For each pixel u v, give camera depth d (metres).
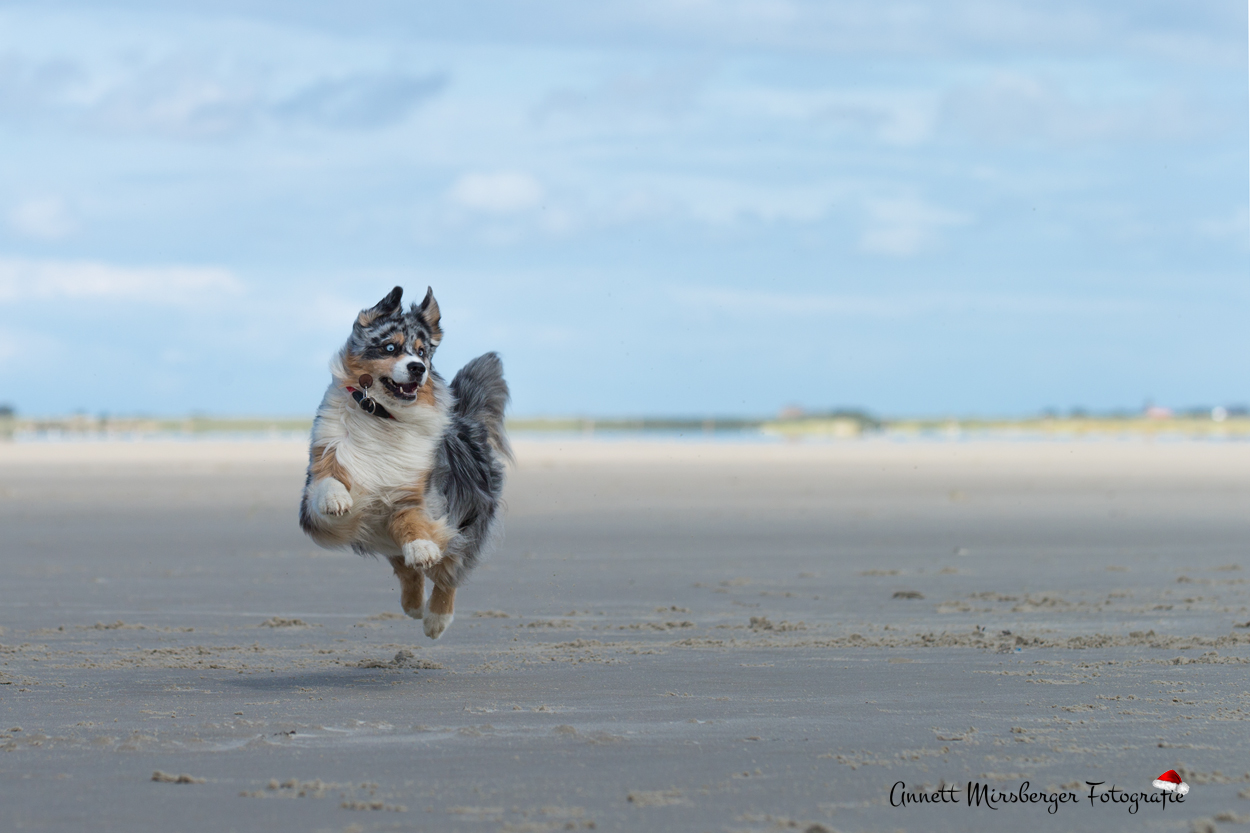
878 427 102.00
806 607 15.92
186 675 11.45
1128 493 36.47
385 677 11.32
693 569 19.70
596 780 7.72
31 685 10.91
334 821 6.91
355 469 11.53
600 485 40.16
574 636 13.79
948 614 15.30
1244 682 10.81
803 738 8.81
